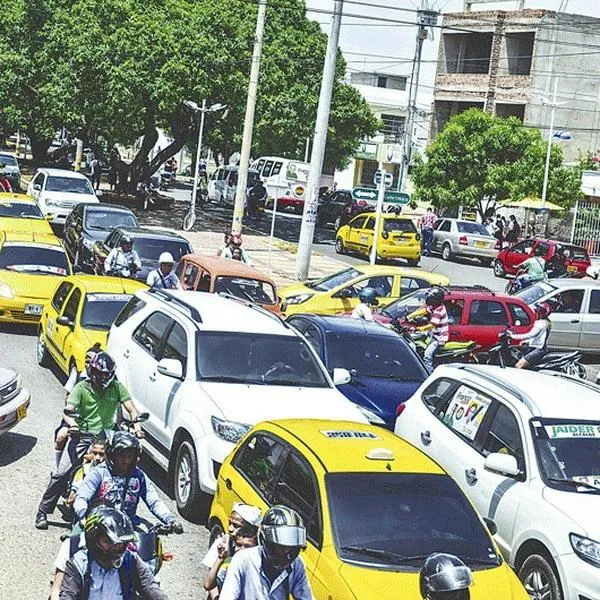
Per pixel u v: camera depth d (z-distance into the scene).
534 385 11.35
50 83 44.91
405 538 8.09
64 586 6.31
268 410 11.85
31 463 13.42
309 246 33.44
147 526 8.56
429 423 11.87
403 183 53.28
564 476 10.05
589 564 9.06
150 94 42.66
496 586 7.75
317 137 33.00
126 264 22.42
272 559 6.53
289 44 47.59
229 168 58.75
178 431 12.20
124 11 43.91
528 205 51.16
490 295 21.45
